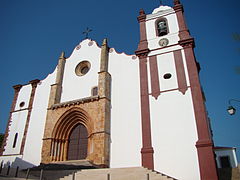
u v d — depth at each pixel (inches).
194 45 1017.5
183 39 1008.2
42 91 1240.8
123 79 1058.7
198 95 871.7
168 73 973.8
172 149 823.1
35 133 1130.0
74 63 1239.5
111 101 1029.8
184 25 1075.9
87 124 1037.2
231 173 919.7
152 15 1195.3
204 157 762.2
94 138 942.4
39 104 1207.6
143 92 977.5
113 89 1056.2
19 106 1268.5
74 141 1070.4
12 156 1120.8
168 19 1138.0
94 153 909.2
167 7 1212.5
